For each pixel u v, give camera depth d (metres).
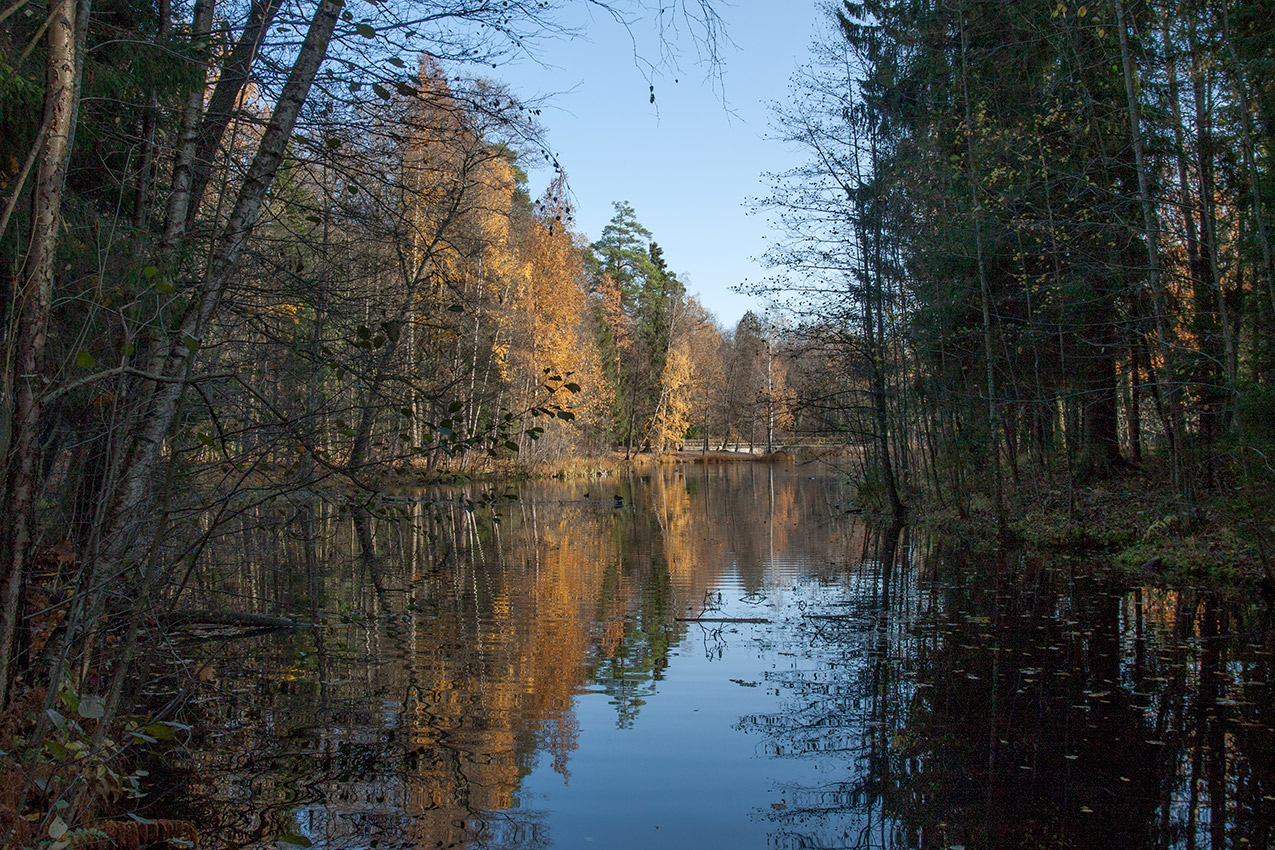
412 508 23.05
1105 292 13.01
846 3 18.81
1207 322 10.62
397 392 6.07
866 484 24.12
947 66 16.14
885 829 4.17
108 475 3.80
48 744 3.50
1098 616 8.91
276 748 5.34
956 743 5.36
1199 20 10.45
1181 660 7.12
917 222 16.72
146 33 5.14
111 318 4.60
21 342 3.30
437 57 5.12
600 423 42.88
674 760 5.16
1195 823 4.18
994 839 4.05
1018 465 19.92
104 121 5.07
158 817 4.31
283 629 8.74
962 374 17.59
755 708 6.15
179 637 7.35
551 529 19.34
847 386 21.22
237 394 5.82
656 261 56.00
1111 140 12.27
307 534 10.70
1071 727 5.58
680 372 51.09
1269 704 5.95
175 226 4.92
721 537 17.52
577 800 4.55
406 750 5.33
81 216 4.84
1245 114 9.16
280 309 6.55
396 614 9.52
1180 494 12.42
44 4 4.25
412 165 5.82
